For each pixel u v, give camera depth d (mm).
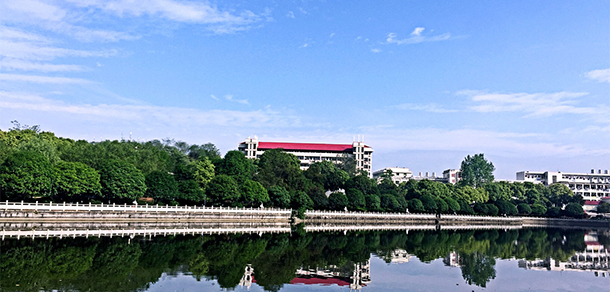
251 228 108188
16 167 82812
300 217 132500
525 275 57594
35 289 38438
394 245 85062
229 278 47562
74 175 91688
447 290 47312
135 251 59750
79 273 44969
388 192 182125
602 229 181000
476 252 78938
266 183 143625
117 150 135000
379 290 46094
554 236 130125
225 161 148125
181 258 56906
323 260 62844
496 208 190000
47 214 83062
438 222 172375
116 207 92938
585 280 55906
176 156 185375
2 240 62031
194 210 106750
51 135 147875
